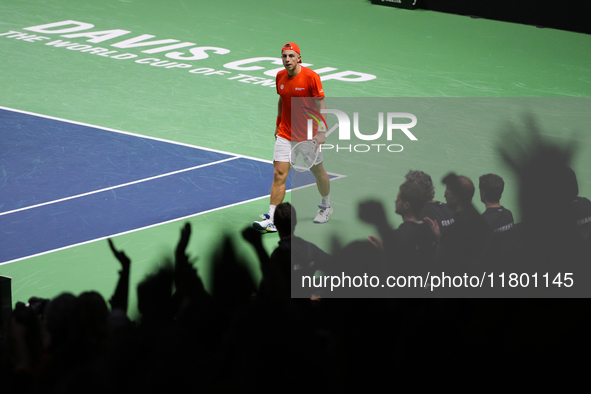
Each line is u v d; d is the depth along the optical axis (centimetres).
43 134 1503
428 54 2258
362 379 531
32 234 1055
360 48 2320
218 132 1555
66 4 2823
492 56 2241
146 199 1190
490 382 518
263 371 523
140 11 2745
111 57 2152
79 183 1256
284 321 542
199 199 1195
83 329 541
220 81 1947
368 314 577
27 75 1945
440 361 527
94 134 1514
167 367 504
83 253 995
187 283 591
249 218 1117
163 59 2150
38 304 608
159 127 1575
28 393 527
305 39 2416
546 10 2583
